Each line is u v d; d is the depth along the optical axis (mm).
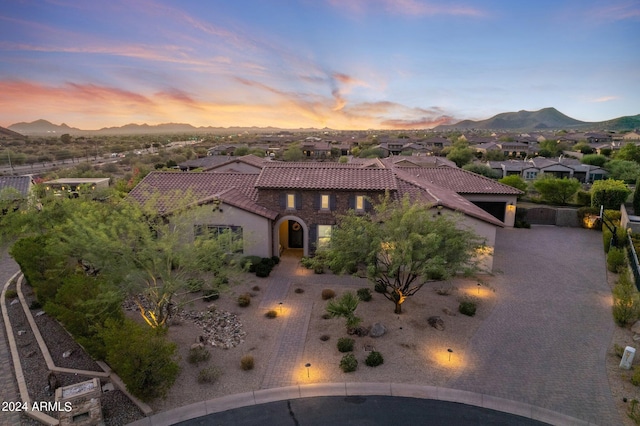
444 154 103500
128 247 14961
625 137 143875
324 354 15555
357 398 13125
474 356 15453
